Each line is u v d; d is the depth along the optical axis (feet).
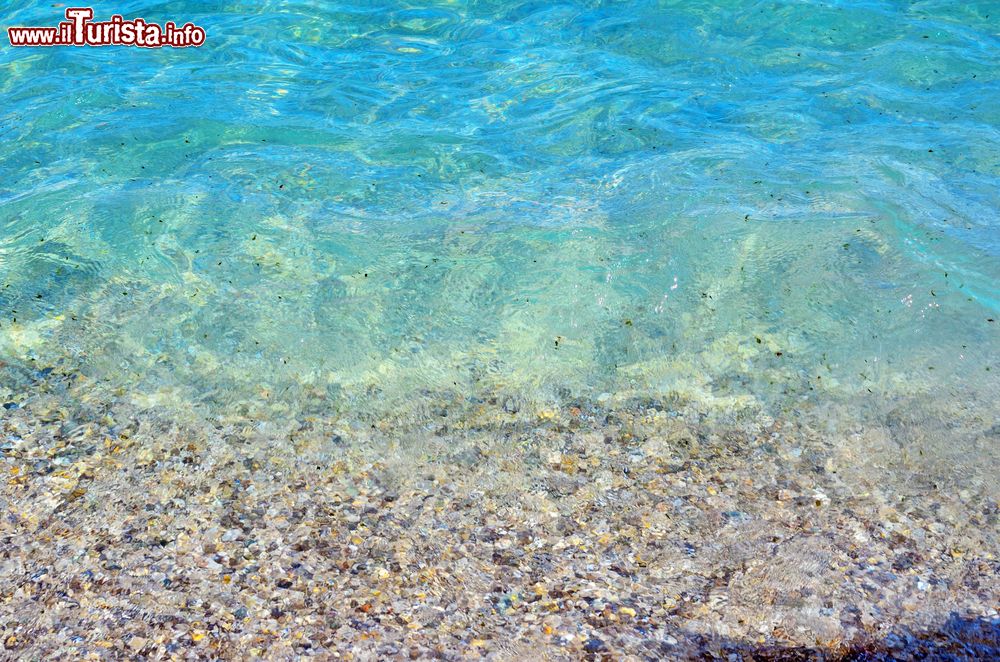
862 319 17.84
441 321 18.20
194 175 22.44
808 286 18.66
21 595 12.57
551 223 20.71
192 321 18.16
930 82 25.54
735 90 25.76
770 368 16.96
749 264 19.27
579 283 18.99
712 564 13.24
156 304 18.57
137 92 25.99
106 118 24.70
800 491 14.52
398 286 19.03
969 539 13.57
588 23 29.55
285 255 19.88
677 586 12.89
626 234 20.25
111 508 14.10
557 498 14.43
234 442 15.47
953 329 17.57
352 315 18.33
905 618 12.33
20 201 21.40
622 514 14.12
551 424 15.94
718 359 17.20
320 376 16.92
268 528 13.79
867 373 16.76
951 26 28.25
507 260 19.66
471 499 14.40
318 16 30.30
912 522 13.89
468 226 20.72
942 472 14.79
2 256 19.74
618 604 12.59
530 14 30.25
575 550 13.50
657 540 13.66
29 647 11.82
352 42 28.84
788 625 12.25
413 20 30.07
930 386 16.43
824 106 24.73
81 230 20.49
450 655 11.81
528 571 13.12
